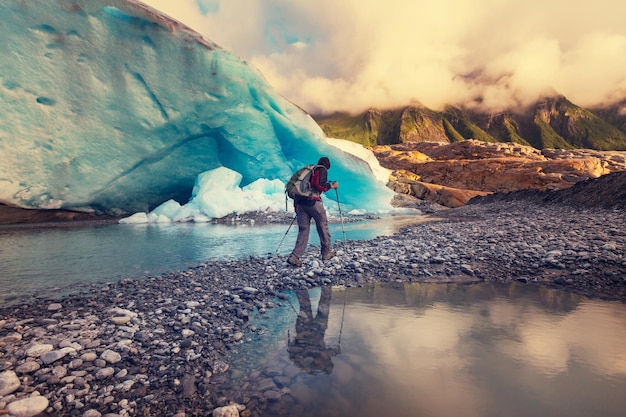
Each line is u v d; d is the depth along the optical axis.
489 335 3.18
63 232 10.94
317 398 2.24
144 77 11.98
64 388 2.42
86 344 3.06
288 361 2.78
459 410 2.05
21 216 13.25
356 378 2.46
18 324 3.49
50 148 11.59
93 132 12.08
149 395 2.35
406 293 4.63
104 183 13.38
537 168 35.62
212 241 9.12
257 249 7.95
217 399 2.29
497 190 35.53
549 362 2.64
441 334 3.22
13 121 10.58
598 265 5.35
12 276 5.55
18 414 2.11
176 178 15.94
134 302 4.28
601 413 1.99
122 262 6.59
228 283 5.16
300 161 18.16
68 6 10.18
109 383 2.51
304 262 6.36
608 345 2.93
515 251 6.56
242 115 14.70
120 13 10.92
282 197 16.97
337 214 17.39
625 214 9.89
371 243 8.15
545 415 1.99
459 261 6.12
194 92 12.91
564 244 6.65
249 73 13.80
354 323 3.56
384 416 2.02
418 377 2.45
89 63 11.09
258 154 16.72
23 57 10.11
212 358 2.86
